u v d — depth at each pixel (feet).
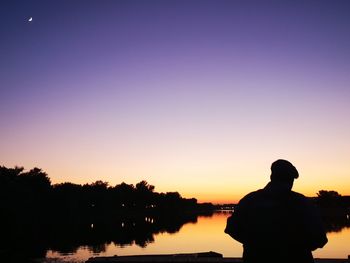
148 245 149.59
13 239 167.43
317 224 13.47
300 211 13.80
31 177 398.42
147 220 508.12
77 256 109.40
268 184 15.05
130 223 404.16
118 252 124.16
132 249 134.51
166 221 480.23
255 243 14.03
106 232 239.91
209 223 406.00
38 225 291.58
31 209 289.33
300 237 13.57
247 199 14.92
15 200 257.96
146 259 33.91
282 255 13.57
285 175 14.70
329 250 118.42
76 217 488.44
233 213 15.12
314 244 13.55
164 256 38.32
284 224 13.78
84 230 260.62
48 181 419.33
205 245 143.64
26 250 121.80
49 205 412.98
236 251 116.26
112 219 513.04
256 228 14.07
